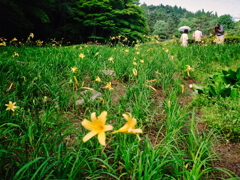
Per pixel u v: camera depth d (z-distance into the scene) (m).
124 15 25.16
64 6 18.55
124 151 1.83
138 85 3.64
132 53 6.73
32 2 13.96
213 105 3.25
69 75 3.89
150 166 1.54
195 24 68.62
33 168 1.52
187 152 2.17
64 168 1.46
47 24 19.00
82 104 3.13
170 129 2.32
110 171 1.81
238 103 3.12
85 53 6.15
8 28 15.84
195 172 1.62
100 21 21.94
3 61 4.31
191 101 3.68
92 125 1.06
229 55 6.65
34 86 3.08
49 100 3.03
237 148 2.35
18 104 2.38
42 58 5.14
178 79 4.63
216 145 2.41
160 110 3.26
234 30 31.53
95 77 4.07
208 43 9.36
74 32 21.16
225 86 3.58
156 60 5.65
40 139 1.86
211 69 5.66
